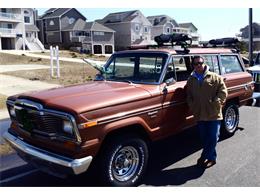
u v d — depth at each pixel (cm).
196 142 616
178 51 518
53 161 370
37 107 390
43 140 397
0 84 1467
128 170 426
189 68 540
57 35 5772
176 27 7069
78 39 5500
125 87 460
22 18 4969
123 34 6212
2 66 2553
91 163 398
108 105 387
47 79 1686
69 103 376
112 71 548
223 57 623
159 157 537
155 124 457
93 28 5575
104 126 381
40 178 454
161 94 463
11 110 461
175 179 448
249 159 518
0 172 475
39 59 3167
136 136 425
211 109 473
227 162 507
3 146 584
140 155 434
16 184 436
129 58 531
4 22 4747
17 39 4916
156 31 6762
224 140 623
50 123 382
